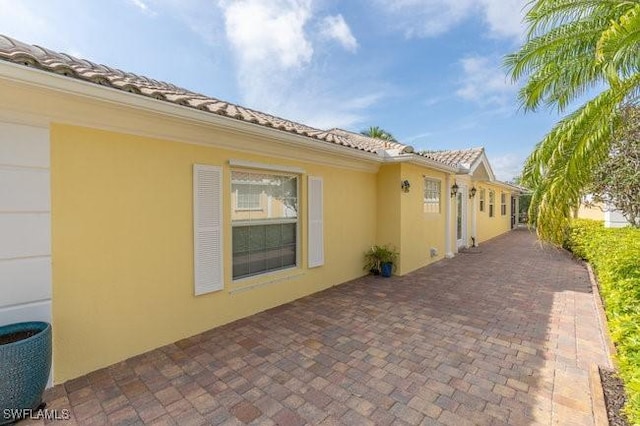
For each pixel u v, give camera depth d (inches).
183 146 178.4
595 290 273.9
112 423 111.7
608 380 134.3
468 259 426.6
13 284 124.0
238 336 183.3
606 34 137.5
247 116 203.3
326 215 279.4
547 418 112.0
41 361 114.0
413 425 109.7
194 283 183.9
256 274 226.8
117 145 152.2
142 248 162.6
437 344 171.6
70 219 138.3
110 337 152.3
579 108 185.6
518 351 163.0
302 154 247.0
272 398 125.3
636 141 298.0
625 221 433.1
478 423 110.3
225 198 200.7
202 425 110.3
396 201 328.2
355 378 139.2
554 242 205.5
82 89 121.4
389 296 259.0
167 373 144.3
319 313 220.2
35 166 127.7
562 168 186.1
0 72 101.8
